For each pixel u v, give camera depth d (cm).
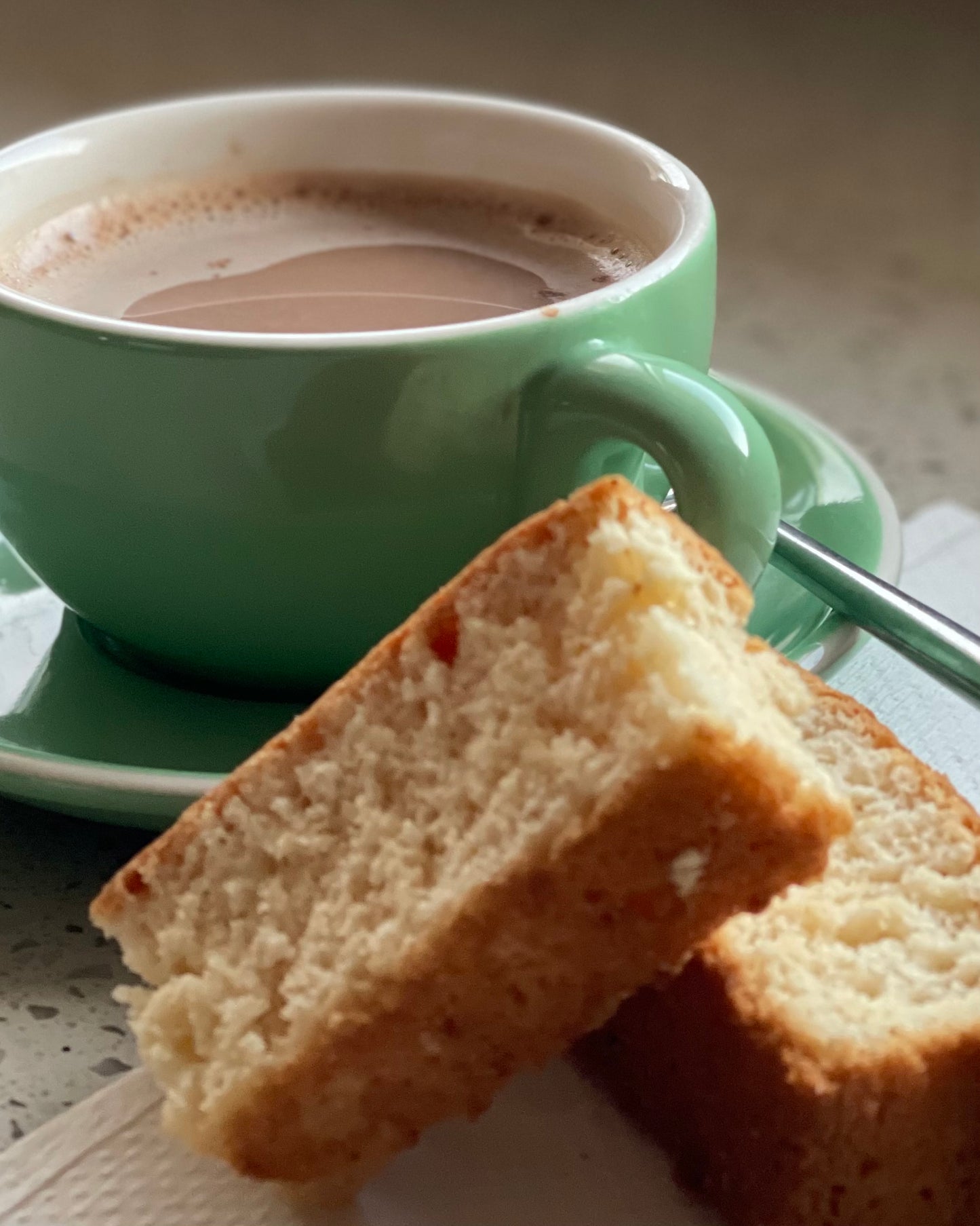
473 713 34
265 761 36
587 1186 35
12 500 42
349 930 34
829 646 42
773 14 96
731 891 33
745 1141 34
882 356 74
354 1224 34
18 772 39
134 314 45
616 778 33
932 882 37
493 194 49
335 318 44
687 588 34
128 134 48
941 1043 34
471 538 41
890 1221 35
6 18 106
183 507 40
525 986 34
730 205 87
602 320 40
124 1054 37
